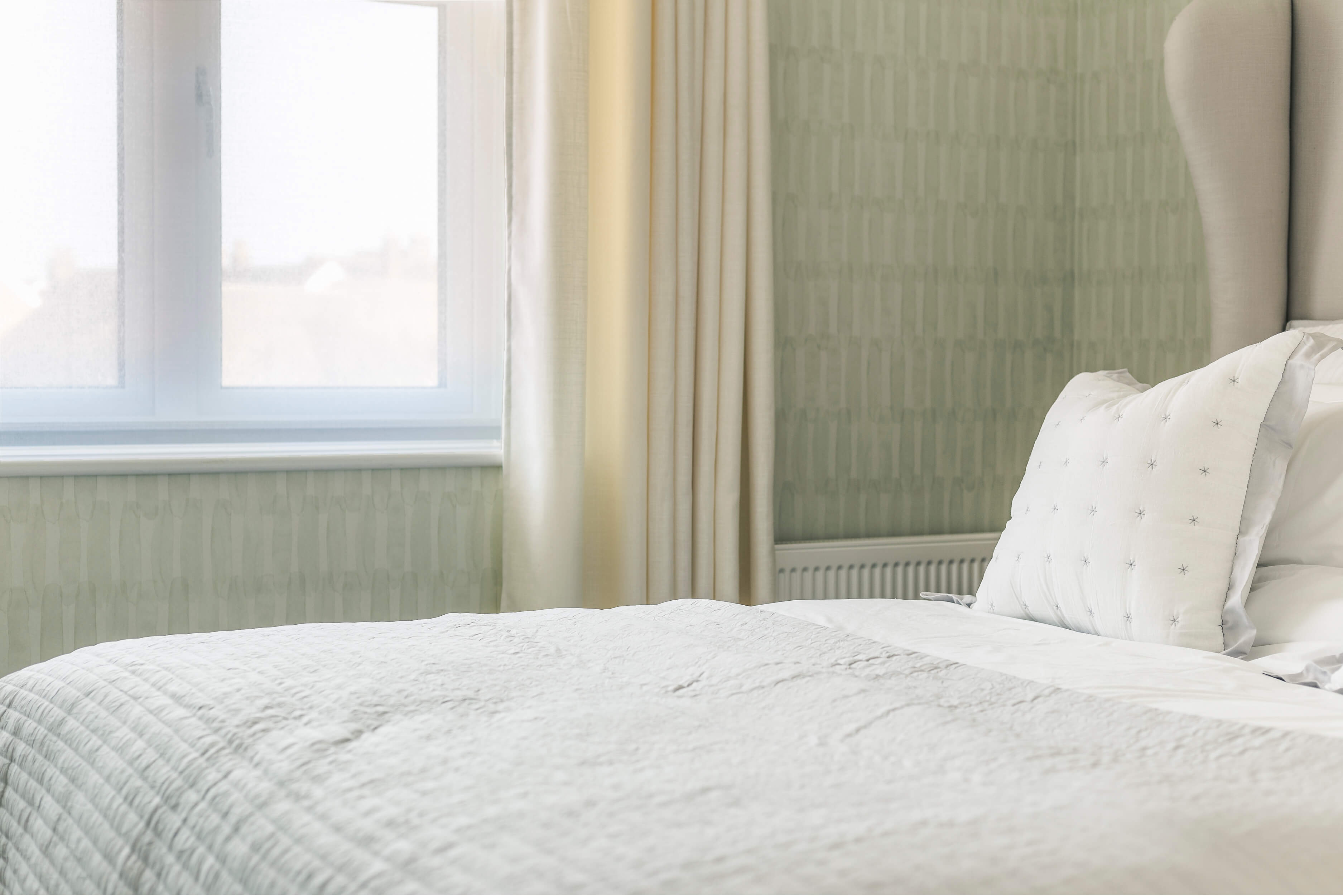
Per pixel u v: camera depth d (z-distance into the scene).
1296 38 2.18
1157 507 1.53
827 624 1.62
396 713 0.99
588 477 2.43
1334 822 0.76
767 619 1.41
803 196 2.70
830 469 2.75
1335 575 1.51
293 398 2.37
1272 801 0.78
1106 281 2.93
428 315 2.47
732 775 0.80
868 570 2.72
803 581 2.65
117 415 2.24
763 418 2.52
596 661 1.22
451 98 2.46
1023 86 2.93
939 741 0.89
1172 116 2.75
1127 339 2.88
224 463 2.21
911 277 2.83
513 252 2.35
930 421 2.86
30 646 2.12
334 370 2.40
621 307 2.35
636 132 2.33
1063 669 1.31
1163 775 0.82
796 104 2.69
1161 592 1.49
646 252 2.35
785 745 0.89
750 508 2.55
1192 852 0.70
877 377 2.80
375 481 2.34
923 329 2.85
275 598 2.28
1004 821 0.71
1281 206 2.17
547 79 2.30
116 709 1.11
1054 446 1.74
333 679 1.09
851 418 2.77
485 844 0.68
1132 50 2.85
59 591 2.13
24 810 1.14
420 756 0.86
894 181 2.80
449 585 2.41
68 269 2.20
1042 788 0.78
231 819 0.83
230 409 2.33
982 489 2.93
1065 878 0.65
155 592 2.20
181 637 1.35
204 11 2.27
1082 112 2.97
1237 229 2.16
